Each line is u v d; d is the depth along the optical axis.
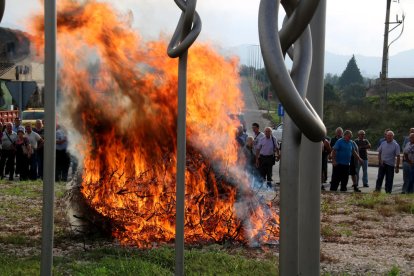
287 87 2.19
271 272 7.78
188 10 4.95
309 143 4.15
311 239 4.13
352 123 48.31
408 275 8.25
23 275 7.26
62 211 11.30
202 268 7.78
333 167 19.55
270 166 18.36
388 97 52.56
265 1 2.26
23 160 19.81
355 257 9.44
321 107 4.23
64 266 7.83
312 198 4.15
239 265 8.01
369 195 17.66
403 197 17.28
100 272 7.35
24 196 15.30
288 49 2.58
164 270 7.61
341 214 14.16
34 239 9.71
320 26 4.14
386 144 19.25
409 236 11.48
